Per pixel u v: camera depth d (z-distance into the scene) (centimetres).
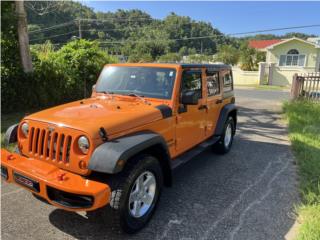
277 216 369
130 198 311
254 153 625
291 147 673
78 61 1159
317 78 1386
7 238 312
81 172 292
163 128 379
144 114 350
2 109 899
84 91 1174
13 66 941
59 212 364
